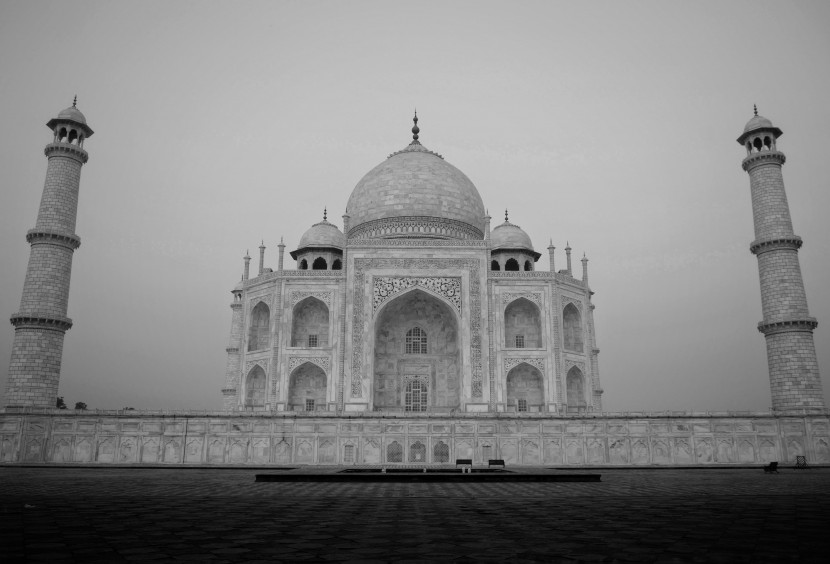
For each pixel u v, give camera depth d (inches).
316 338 3683.6
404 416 2864.2
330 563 516.4
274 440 2822.3
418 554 558.6
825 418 2842.0
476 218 4377.5
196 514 873.5
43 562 516.7
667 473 2145.7
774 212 3147.1
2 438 2780.5
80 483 1569.9
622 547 596.4
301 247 4045.3
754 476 1947.6
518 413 2871.6
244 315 3750.0
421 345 3814.0
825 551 572.4
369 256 3631.9
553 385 3479.3
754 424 2849.4
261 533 688.4
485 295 3585.1
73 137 3292.3
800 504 1020.5
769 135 3284.9
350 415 2849.4
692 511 913.5
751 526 746.2
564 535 674.2
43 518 822.5
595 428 2854.3
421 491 1310.3
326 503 1039.0
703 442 2834.6
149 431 2815.0
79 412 2817.4
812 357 2962.6
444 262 3634.4
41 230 3026.6
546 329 3558.1
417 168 4320.9
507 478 1716.3
